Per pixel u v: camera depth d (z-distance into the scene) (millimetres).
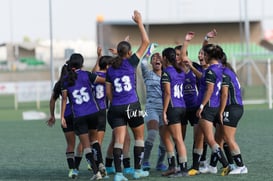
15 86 102938
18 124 68375
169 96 32031
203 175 33031
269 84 86375
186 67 33969
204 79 32500
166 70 32188
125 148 34031
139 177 32438
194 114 33844
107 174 34562
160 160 35375
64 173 35344
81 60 32250
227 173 32906
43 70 178375
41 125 66438
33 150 45812
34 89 103000
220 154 32688
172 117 32250
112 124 31578
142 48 31438
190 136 51750
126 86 31188
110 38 161125
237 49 167250
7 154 43844
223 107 32125
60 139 52812
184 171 32719
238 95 32469
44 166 38094
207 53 32438
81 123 32062
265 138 49625
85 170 36625
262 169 34469
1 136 56125
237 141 47906
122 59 31328
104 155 42406
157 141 49125
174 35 166125
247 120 65812
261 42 180625
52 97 33594
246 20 142000
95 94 34000
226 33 169875
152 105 34500
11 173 35562
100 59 34562
